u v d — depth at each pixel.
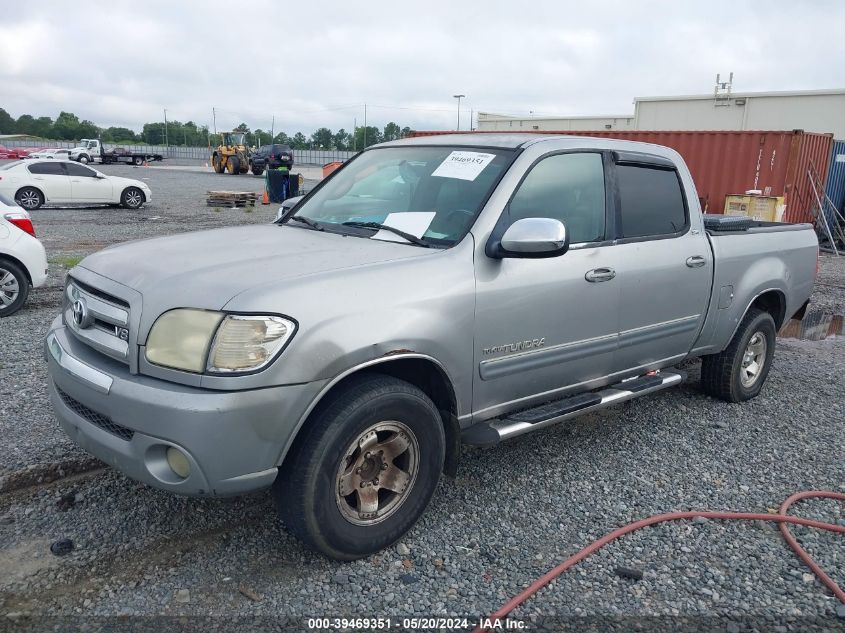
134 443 2.86
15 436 4.36
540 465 4.37
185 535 3.41
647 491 4.07
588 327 4.05
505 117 35.44
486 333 3.51
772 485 4.22
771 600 3.10
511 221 3.68
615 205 4.29
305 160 81.88
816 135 15.06
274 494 3.05
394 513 3.29
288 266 3.15
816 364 6.97
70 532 3.40
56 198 19.83
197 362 2.77
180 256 3.35
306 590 3.03
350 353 2.95
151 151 88.81
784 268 5.65
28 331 6.97
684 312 4.74
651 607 3.01
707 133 14.91
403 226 3.74
